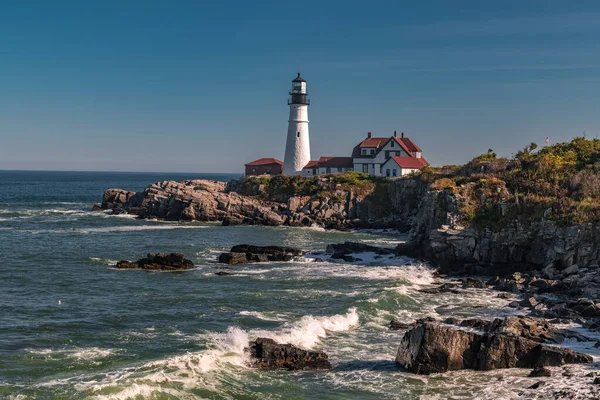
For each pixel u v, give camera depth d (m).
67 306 41.78
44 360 29.92
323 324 36.94
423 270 56.97
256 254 63.09
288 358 30.52
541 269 54.59
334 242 81.56
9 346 32.16
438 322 37.62
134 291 47.12
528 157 76.00
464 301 44.56
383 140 136.62
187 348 32.09
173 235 86.31
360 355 32.25
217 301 43.75
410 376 29.14
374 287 48.91
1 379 27.22
